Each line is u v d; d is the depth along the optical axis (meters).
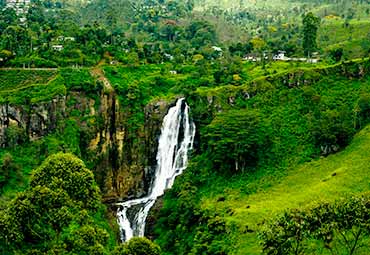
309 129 107.88
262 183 98.75
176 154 122.75
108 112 123.38
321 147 101.69
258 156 105.38
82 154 118.38
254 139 103.06
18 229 49.25
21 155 108.44
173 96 127.50
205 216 89.19
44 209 51.47
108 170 122.19
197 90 125.81
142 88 129.00
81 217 54.34
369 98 105.69
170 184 121.38
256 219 81.06
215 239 81.31
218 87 126.00
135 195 123.88
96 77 127.75
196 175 107.31
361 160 91.00
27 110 113.00
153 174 124.75
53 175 58.25
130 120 124.38
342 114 105.62
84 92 122.56
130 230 107.56
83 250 51.56
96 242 52.66
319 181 90.06
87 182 58.78
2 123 110.50
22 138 110.38
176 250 88.00
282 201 86.19
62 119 116.62
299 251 58.56
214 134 105.62
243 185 99.56
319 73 118.00
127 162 123.94
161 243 93.00
